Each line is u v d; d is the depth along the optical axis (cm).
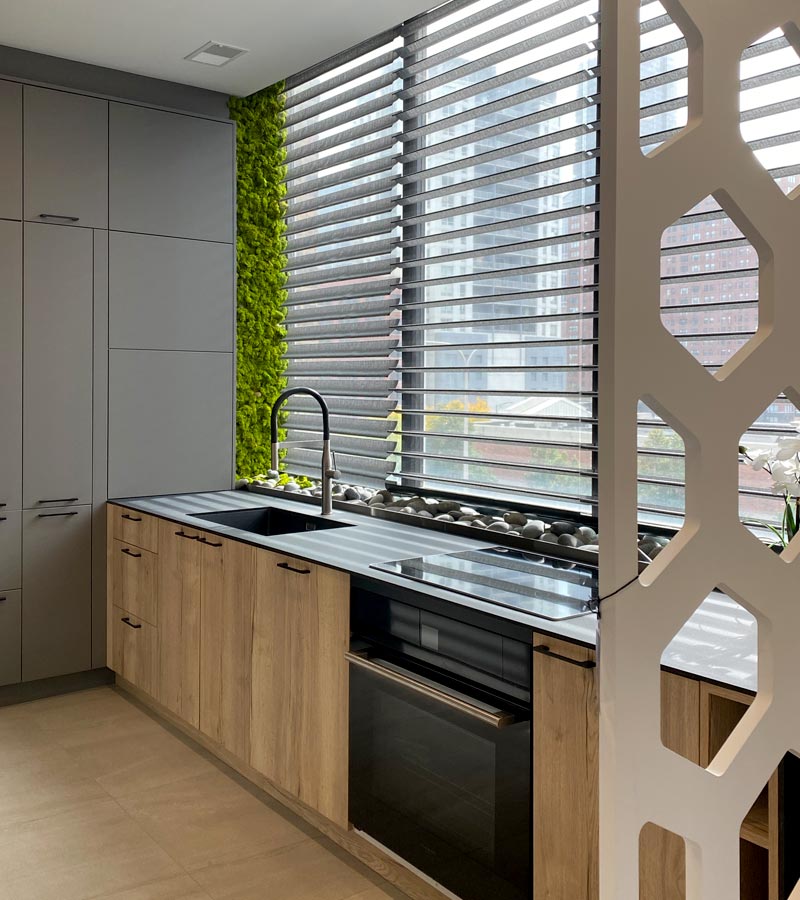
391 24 339
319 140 406
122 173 383
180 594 334
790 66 225
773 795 152
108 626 392
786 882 152
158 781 305
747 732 139
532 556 262
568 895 181
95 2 320
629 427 122
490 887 201
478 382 324
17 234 360
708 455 132
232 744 304
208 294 409
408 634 225
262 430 436
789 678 145
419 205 349
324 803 258
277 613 276
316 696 259
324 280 400
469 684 207
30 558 371
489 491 323
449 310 337
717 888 135
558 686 182
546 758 185
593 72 274
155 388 397
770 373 140
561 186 282
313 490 393
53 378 371
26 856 255
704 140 128
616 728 122
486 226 310
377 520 335
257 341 431
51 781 304
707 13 128
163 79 400
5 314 359
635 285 121
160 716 365
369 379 376
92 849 259
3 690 375
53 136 366
